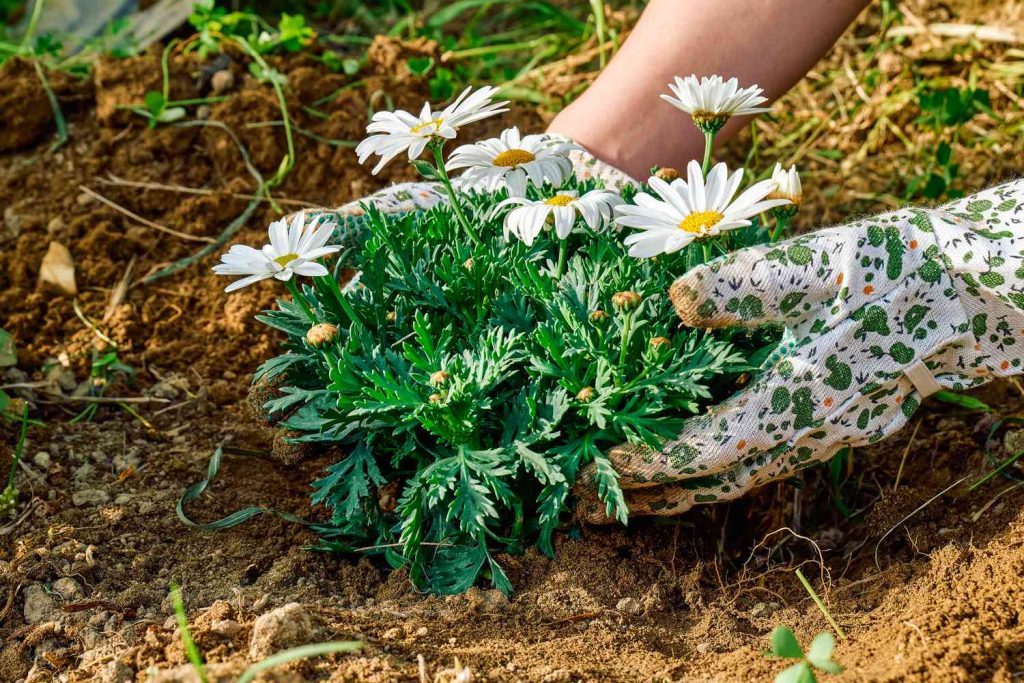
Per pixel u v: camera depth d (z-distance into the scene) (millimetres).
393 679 778
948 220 817
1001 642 793
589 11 1435
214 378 1014
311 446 879
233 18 1203
